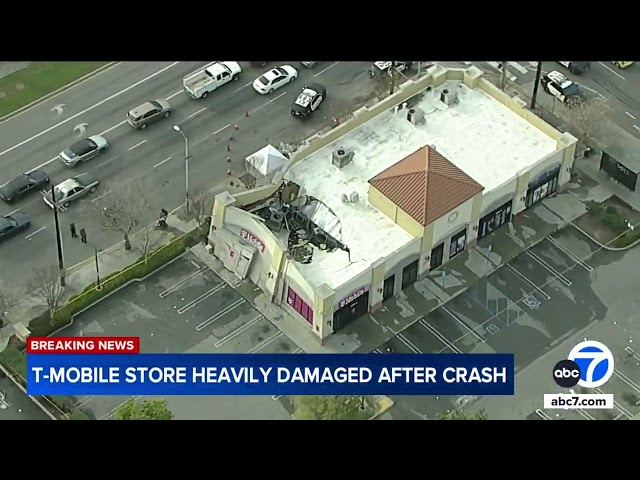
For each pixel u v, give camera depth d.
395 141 172.25
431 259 164.88
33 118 181.62
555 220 171.12
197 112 183.00
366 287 159.25
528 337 160.25
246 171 173.50
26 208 171.50
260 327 161.00
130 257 167.38
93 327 160.88
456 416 150.38
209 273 165.75
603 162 175.00
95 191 173.50
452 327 161.25
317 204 165.75
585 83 187.50
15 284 164.12
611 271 166.38
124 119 181.75
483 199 165.12
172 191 173.88
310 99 181.88
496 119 174.75
